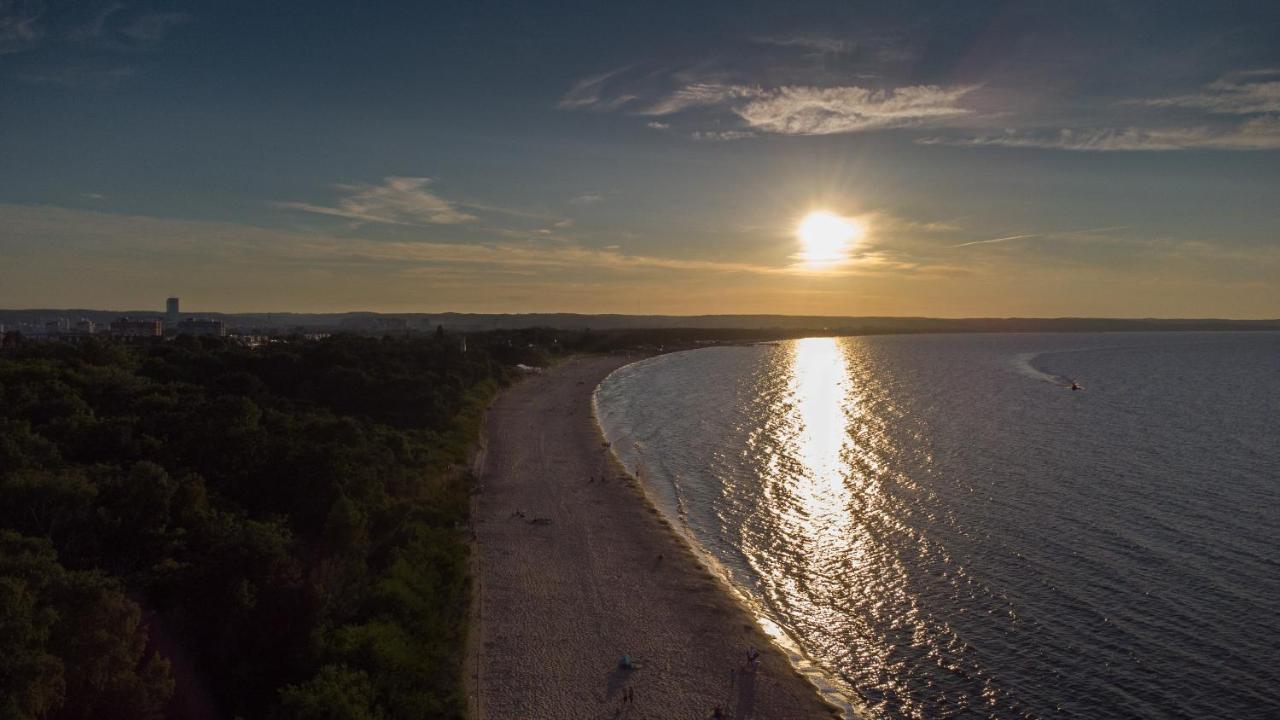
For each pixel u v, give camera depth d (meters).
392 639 32.16
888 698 34.03
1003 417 106.94
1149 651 35.91
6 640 20.31
